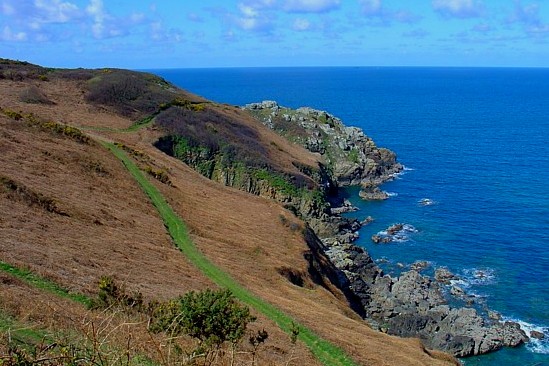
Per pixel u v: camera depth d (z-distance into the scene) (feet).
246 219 204.33
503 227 280.51
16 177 131.95
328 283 189.67
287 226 211.82
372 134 593.83
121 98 327.47
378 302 203.92
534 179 378.53
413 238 271.90
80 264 92.32
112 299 65.67
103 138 242.58
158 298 88.89
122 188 175.01
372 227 292.40
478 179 383.86
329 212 309.42
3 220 100.07
